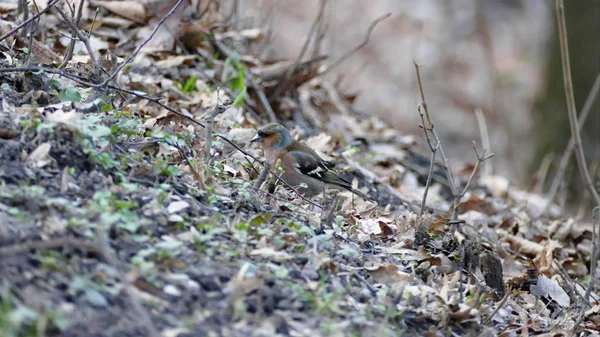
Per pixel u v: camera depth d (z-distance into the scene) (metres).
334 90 18.81
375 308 8.26
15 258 6.95
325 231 9.56
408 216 11.48
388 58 34.53
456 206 11.90
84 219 7.70
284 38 32.66
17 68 9.69
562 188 18.12
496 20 37.62
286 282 7.97
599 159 22.16
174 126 11.85
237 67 15.90
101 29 15.16
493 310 9.72
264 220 9.04
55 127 8.71
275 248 8.53
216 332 6.96
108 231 7.67
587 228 15.83
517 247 13.55
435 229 11.41
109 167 8.72
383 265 9.12
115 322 6.68
